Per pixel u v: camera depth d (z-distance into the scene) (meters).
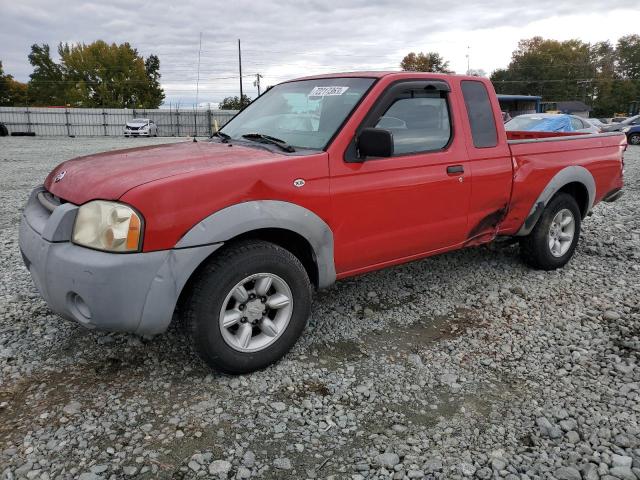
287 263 3.22
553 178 4.83
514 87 94.38
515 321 4.11
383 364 3.44
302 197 3.24
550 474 2.47
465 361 3.49
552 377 3.30
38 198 3.45
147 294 2.78
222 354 3.08
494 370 3.39
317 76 4.31
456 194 4.09
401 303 4.42
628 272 5.22
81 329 3.79
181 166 3.07
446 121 4.09
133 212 2.72
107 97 69.38
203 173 2.92
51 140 31.66
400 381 3.25
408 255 4.02
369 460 2.55
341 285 4.78
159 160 3.26
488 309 4.32
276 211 3.12
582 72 93.81
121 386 3.11
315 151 3.44
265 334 3.28
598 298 4.55
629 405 2.99
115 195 2.78
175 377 3.22
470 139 4.20
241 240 3.16
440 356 3.55
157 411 2.89
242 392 3.09
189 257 2.84
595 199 5.44
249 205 3.02
